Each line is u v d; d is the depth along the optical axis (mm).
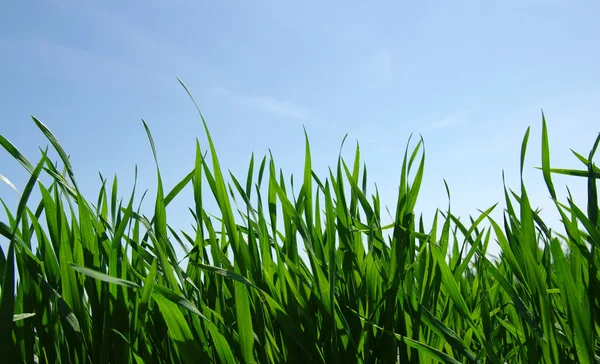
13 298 368
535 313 428
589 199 424
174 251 442
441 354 408
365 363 426
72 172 426
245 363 404
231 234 423
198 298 432
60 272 415
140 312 383
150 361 406
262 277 433
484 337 458
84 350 410
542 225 452
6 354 363
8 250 370
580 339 408
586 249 428
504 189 445
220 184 424
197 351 393
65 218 422
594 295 422
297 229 447
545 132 432
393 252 452
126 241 441
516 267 449
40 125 420
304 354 430
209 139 426
